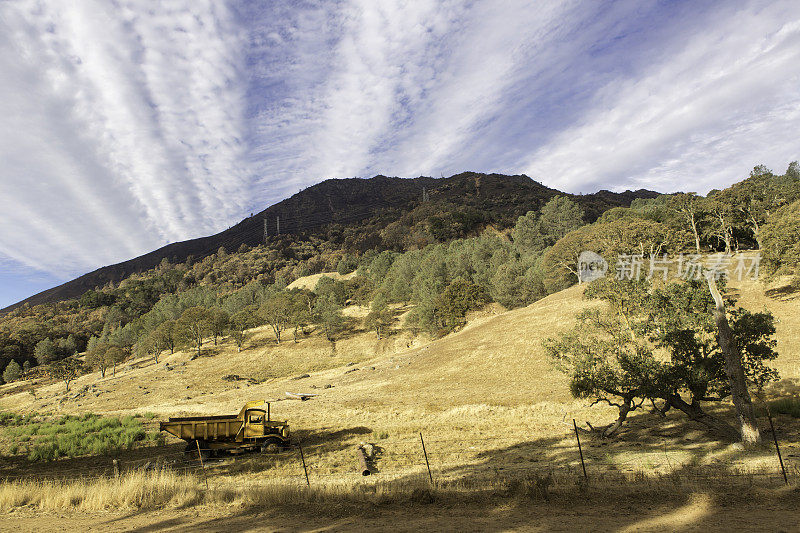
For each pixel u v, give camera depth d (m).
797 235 40.31
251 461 19.77
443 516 8.94
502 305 89.44
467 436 22.38
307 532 8.23
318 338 93.06
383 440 23.16
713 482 10.34
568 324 53.03
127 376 87.06
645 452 16.11
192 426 21.50
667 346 19.45
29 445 27.62
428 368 53.56
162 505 11.33
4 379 132.50
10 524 9.77
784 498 8.65
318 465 18.11
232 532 8.48
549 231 159.25
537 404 29.58
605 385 19.64
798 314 37.78
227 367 82.25
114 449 24.52
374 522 8.73
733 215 76.19
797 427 17.09
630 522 7.83
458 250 158.38
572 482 11.05
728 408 22.59
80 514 10.73
